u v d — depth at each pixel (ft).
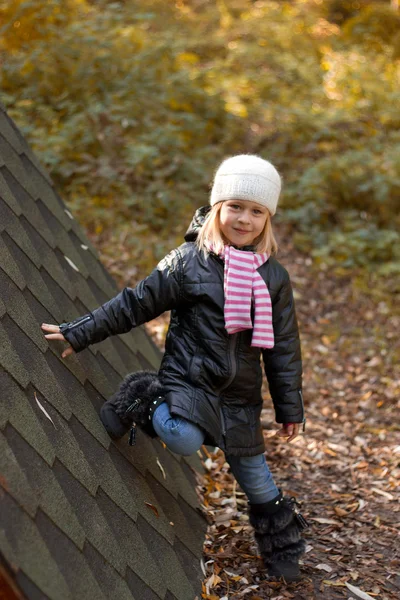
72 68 25.02
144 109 25.32
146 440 9.78
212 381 8.19
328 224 24.44
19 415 6.35
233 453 8.43
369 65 35.73
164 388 8.26
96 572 6.25
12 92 24.57
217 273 8.21
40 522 5.68
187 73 28.50
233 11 40.68
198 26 37.09
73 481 6.79
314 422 14.87
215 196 8.36
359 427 14.71
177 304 8.34
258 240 8.63
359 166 25.70
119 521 7.36
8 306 7.56
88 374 9.02
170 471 10.24
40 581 5.13
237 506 11.13
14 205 9.73
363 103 31.07
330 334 19.61
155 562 7.64
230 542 10.07
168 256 8.36
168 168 23.57
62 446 6.95
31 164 11.88
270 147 27.14
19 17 25.67
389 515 11.29
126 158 23.08
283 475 12.60
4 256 8.24
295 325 8.69
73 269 11.03
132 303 8.23
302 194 24.93
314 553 10.11
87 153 23.13
